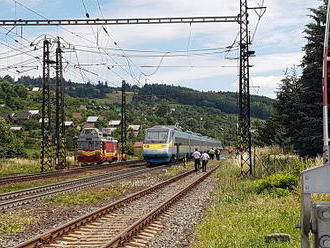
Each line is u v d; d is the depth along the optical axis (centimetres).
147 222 1333
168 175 3334
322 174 444
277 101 3778
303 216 447
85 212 1617
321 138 2725
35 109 15525
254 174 2734
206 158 3788
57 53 4075
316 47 2809
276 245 925
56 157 4225
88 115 13700
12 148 6550
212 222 1298
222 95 16900
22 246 959
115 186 2523
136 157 7719
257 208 1478
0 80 16812
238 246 954
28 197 1991
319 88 2834
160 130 4703
